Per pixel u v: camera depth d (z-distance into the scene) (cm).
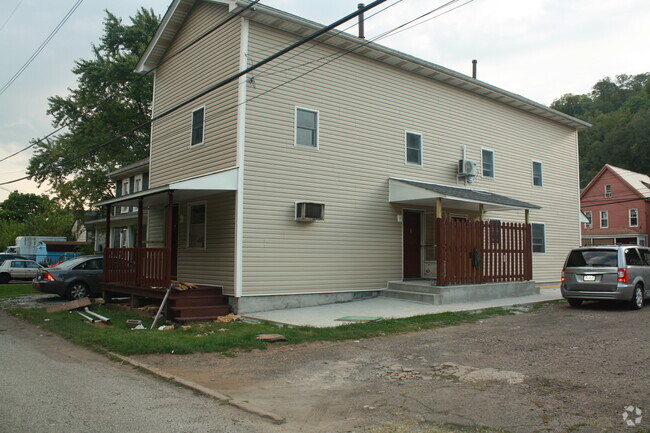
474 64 2072
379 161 1536
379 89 1558
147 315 1254
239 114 1269
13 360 778
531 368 687
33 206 7581
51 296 1828
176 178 1544
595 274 1247
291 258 1325
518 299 1488
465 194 1520
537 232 2061
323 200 1398
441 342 890
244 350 852
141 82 3020
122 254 1427
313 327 1030
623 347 795
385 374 689
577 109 7550
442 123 1728
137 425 483
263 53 1317
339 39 1408
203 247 1401
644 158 5556
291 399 584
